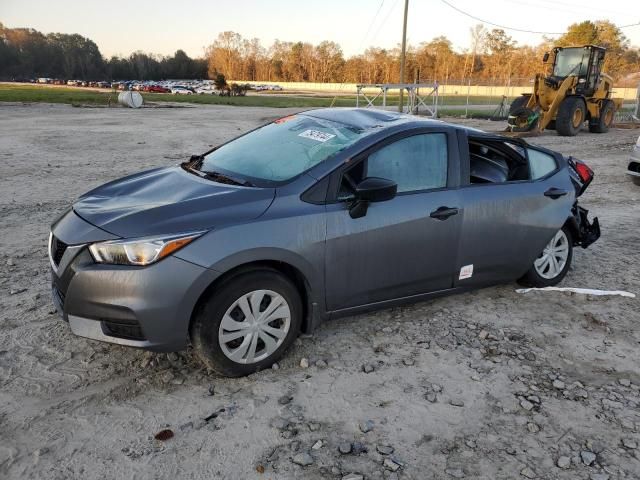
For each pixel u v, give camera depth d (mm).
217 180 3705
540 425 3053
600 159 13367
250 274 3213
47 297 4410
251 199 3326
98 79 132500
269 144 4086
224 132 18266
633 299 4785
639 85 27547
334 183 3518
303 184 3457
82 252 3061
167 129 18641
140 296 2947
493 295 4777
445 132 4039
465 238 4082
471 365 3641
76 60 130250
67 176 9594
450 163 4020
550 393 3359
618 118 26750
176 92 70750
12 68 125938
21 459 2643
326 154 3656
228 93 60562
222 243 3074
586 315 4426
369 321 4203
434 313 4383
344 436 2904
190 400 3152
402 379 3447
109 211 3324
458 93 55844
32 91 56000
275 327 3455
